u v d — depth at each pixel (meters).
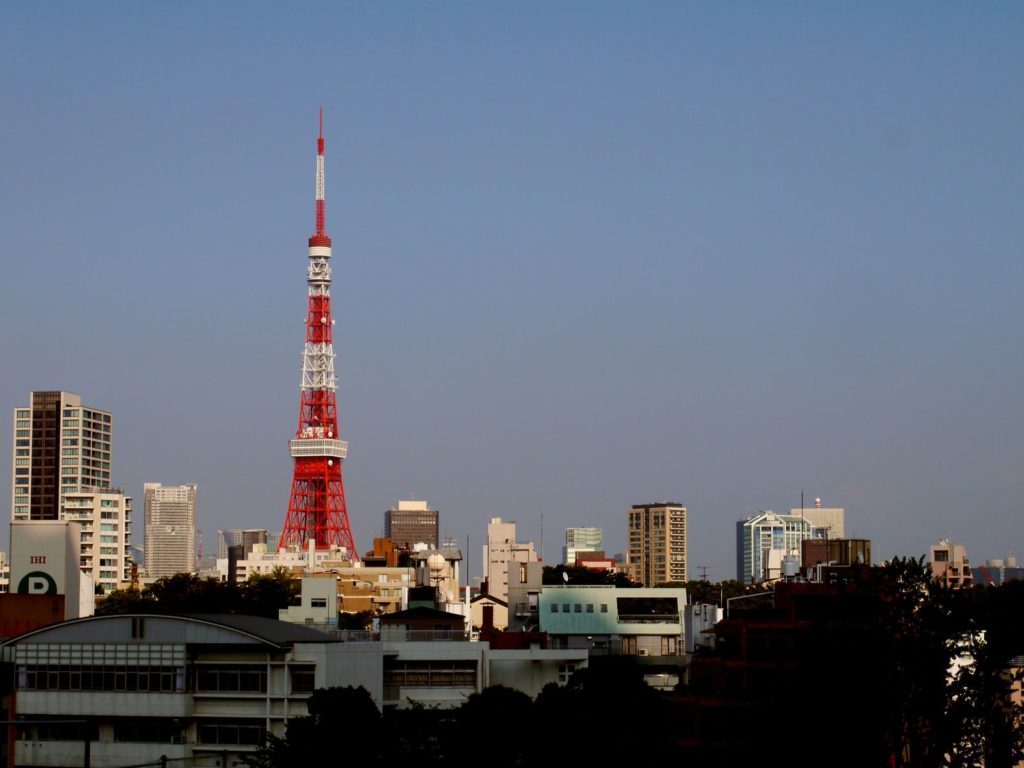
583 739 133.88
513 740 134.25
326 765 126.69
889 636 108.12
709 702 148.12
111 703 146.62
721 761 140.12
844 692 107.00
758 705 134.25
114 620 148.62
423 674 162.50
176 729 146.25
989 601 112.19
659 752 140.38
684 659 190.88
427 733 136.12
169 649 146.38
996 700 107.75
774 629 150.00
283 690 145.62
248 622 155.50
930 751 106.00
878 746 106.62
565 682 165.75
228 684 146.75
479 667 163.25
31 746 147.00
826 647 109.81
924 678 106.75
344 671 147.50
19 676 149.12
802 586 153.25
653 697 152.12
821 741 107.19
